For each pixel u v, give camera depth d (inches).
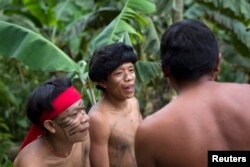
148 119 68.9
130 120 109.3
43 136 94.5
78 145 98.0
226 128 65.8
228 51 252.2
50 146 93.4
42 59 144.2
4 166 203.0
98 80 105.6
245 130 65.4
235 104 66.5
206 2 215.6
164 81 203.9
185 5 239.3
